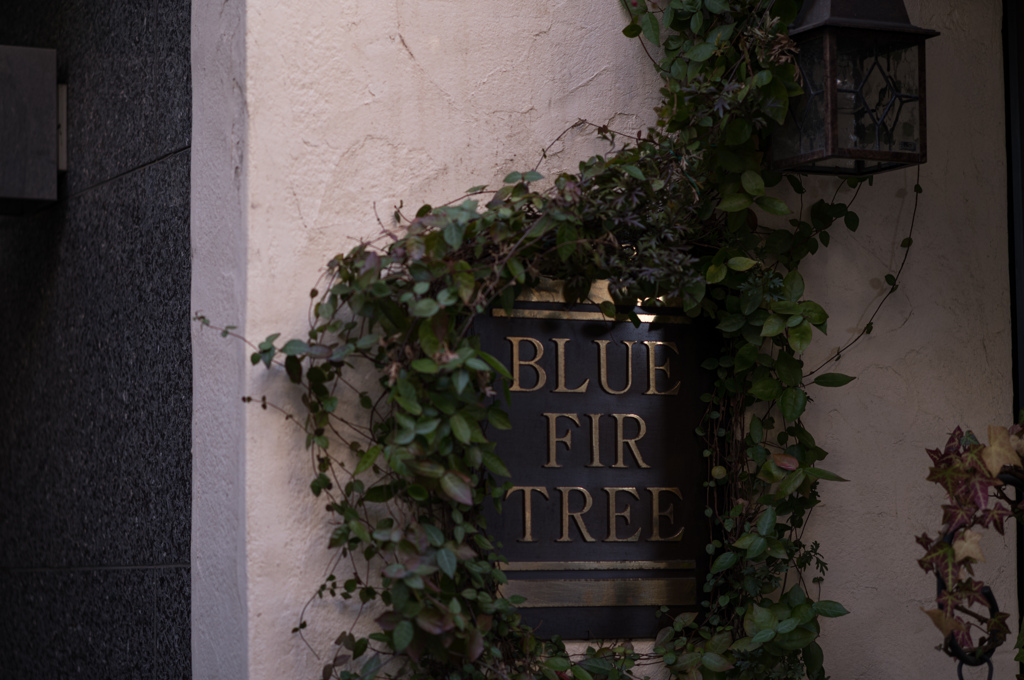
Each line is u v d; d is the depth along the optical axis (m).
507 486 2.60
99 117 3.29
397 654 2.46
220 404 2.53
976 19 3.28
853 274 3.04
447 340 2.31
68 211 3.46
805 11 2.60
